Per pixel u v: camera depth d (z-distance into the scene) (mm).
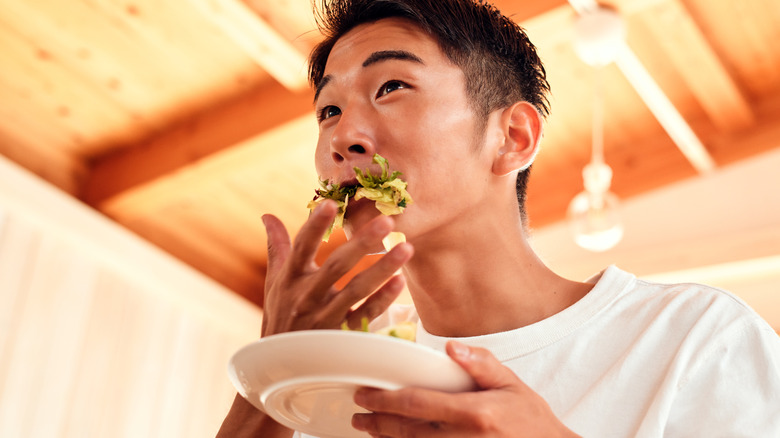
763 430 1126
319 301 1011
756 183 5594
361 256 989
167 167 5129
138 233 5695
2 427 4590
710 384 1168
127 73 4840
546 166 5949
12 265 4863
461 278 1289
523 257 1312
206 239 5953
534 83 1437
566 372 1235
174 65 4785
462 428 858
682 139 5457
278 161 5273
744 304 1233
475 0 1384
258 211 5723
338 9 1438
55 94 4949
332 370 888
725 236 5547
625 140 5875
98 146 5328
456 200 1241
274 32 4230
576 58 5039
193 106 5043
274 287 1052
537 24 4219
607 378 1205
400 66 1266
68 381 4965
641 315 1264
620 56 4711
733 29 5074
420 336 1350
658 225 5746
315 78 1570
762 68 5414
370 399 883
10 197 4914
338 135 1210
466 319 1310
